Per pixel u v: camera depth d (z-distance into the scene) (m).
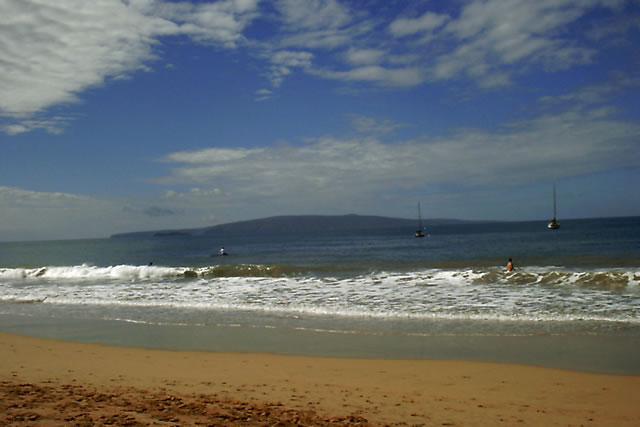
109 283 24.03
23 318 15.28
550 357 9.82
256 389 7.64
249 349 10.88
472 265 30.81
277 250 66.88
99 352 10.59
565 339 11.22
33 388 7.12
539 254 40.72
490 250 48.94
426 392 7.64
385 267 29.88
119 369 8.99
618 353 10.00
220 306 16.50
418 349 10.62
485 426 6.02
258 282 21.91
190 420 5.74
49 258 60.97
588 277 19.78
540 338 11.36
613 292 17.30
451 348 10.65
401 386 7.97
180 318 14.71
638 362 9.36
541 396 7.45
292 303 16.55
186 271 28.02
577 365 9.25
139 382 7.94
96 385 7.59
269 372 8.86
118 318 14.92
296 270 28.55
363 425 5.88
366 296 17.47
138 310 16.23
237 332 12.66
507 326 12.62
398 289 18.86
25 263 51.38
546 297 16.50
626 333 11.63
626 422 6.27
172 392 7.26
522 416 6.47
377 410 6.60
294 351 10.62
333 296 17.64
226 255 57.53
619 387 7.88
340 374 8.72
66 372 8.63
